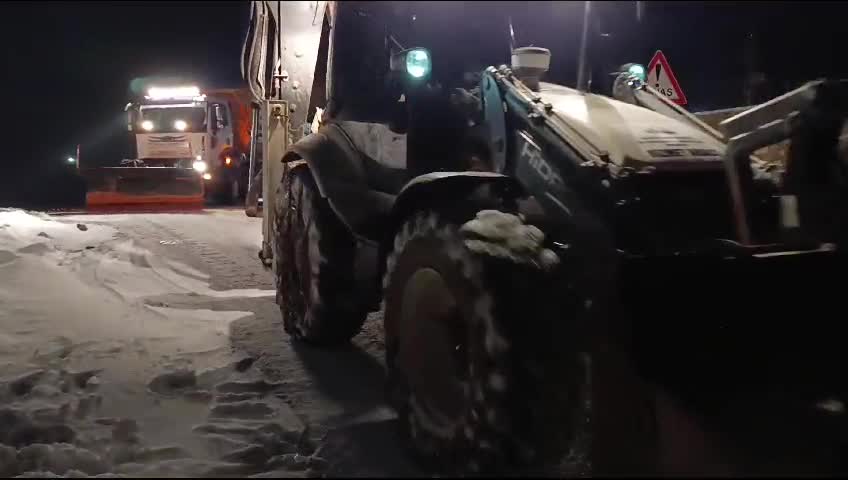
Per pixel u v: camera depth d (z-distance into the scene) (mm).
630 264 3252
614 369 3227
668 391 3195
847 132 3809
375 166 4805
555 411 3184
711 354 3287
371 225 4633
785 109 3604
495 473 3199
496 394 3146
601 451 3199
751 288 3354
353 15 4930
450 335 3561
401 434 3977
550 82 4621
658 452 3090
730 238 3553
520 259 3273
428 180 3709
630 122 3852
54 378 5051
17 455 3920
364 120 4996
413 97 4520
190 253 9445
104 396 4793
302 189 5777
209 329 6402
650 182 3449
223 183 21078
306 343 5961
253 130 11586
